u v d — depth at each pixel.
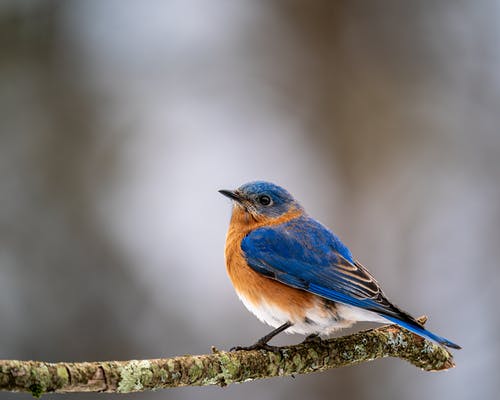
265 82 17.33
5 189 15.00
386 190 15.62
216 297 13.89
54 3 16.94
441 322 13.86
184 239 14.77
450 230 14.86
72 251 14.48
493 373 13.07
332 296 8.89
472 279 14.30
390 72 16.88
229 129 17.02
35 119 16.06
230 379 7.51
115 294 14.00
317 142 16.36
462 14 17.06
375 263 14.51
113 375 6.48
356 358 8.39
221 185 15.84
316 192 15.61
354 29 17.17
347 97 16.72
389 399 12.71
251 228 9.83
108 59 17.47
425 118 16.45
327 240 9.48
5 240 14.31
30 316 13.59
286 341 13.29
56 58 16.78
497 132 16.22
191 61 17.73
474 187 15.68
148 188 15.76
